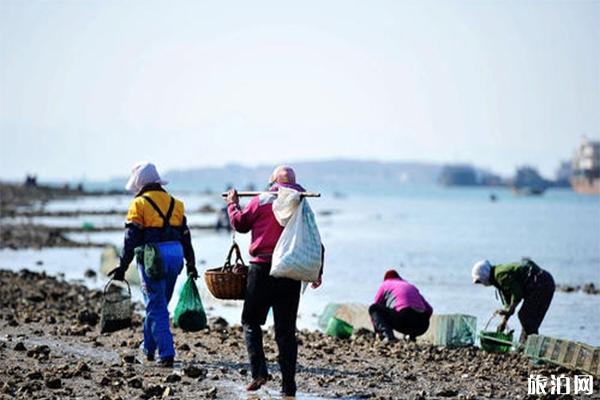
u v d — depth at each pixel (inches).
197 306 925.2
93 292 1418.6
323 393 690.8
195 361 805.9
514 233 3705.7
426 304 984.3
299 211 668.1
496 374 788.0
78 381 700.7
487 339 915.4
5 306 1186.6
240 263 745.0
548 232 3811.5
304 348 900.6
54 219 4256.9
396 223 4549.7
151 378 722.2
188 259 774.5
